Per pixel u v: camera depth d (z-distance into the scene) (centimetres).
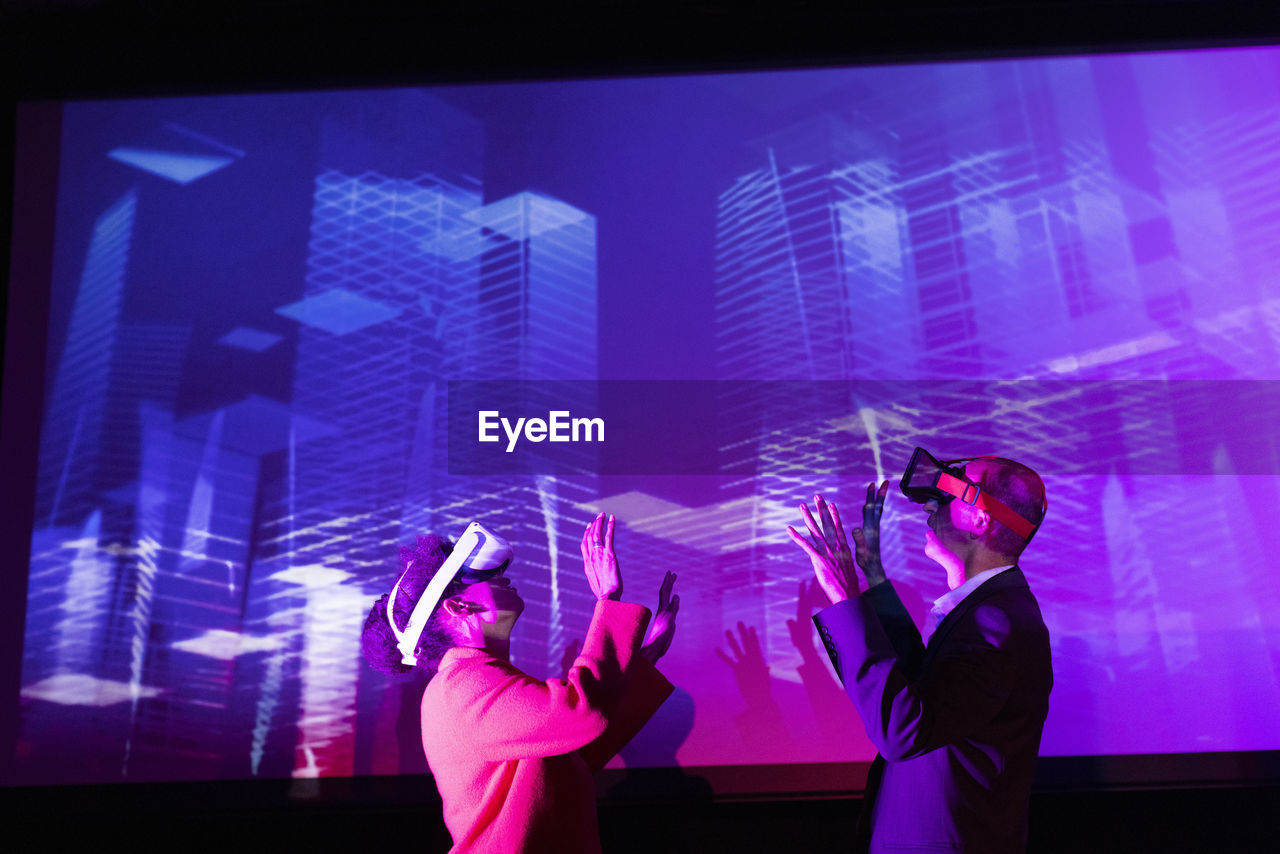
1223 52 218
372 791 194
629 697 158
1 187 214
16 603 199
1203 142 214
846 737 195
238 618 199
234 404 207
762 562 200
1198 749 193
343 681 197
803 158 216
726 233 213
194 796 194
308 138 218
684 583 200
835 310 209
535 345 209
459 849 127
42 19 226
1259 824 191
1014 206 212
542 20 228
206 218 214
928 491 155
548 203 215
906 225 212
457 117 219
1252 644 196
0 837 192
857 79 218
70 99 219
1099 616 197
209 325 210
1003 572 146
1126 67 218
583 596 199
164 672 197
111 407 206
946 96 218
